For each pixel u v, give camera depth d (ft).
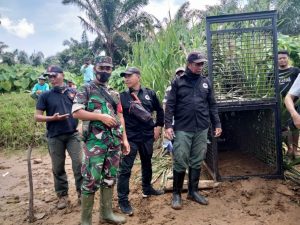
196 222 11.71
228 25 15.65
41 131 26.91
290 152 16.01
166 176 15.46
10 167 20.93
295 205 12.48
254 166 15.71
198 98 12.61
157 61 18.84
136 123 12.86
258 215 11.96
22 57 123.24
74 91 13.89
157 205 13.05
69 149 13.61
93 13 75.51
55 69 13.44
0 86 47.16
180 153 12.59
